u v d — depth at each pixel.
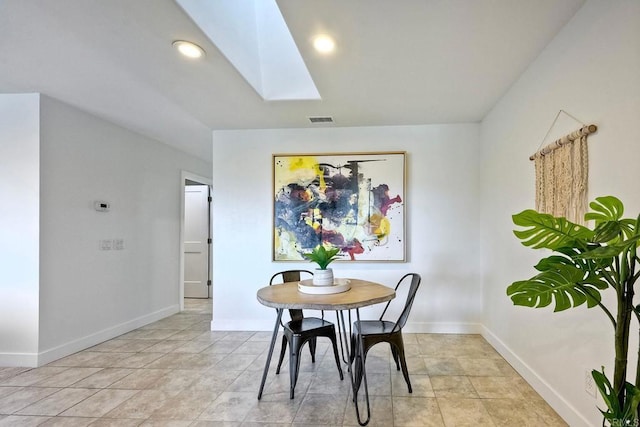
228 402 2.16
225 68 2.27
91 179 3.30
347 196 3.60
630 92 1.41
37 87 2.69
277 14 2.72
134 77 2.43
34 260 2.76
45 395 2.27
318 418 1.97
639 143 1.36
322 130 3.69
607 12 1.54
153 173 4.23
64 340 2.98
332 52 2.11
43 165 2.82
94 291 3.31
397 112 3.19
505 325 2.79
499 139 2.90
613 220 1.13
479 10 1.72
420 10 1.71
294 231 3.65
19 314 2.76
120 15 1.70
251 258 3.72
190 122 3.53
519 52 2.13
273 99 2.87
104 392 2.30
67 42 2.03
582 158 1.70
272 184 3.69
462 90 2.69
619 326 1.10
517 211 2.53
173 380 2.48
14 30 1.89
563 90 1.90
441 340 3.27
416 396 2.20
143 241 4.03
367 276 3.58
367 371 2.60
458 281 3.50
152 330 3.78
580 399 1.76
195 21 1.77
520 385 2.34
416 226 3.56
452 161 3.53
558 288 1.17
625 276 1.10
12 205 2.78
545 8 1.72
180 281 4.73
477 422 1.91
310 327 2.40
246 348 3.16
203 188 5.73
